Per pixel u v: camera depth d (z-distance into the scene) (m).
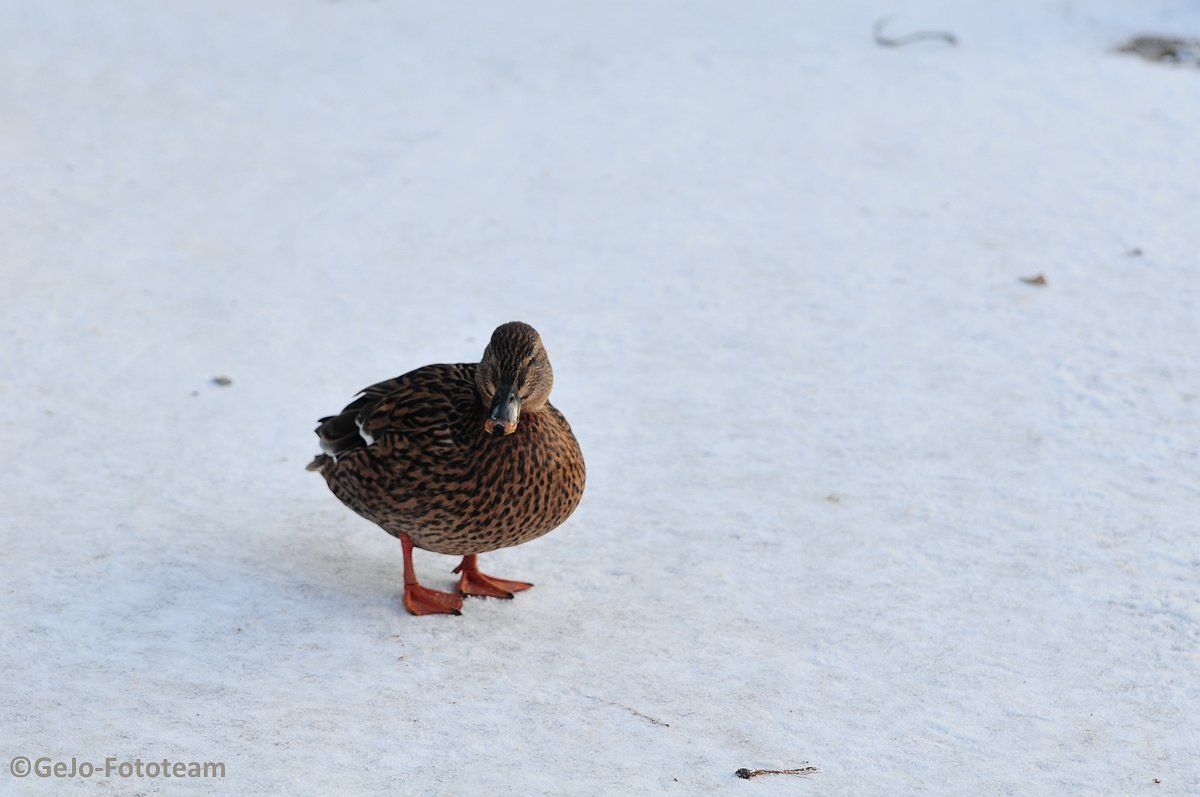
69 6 23.84
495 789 6.51
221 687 7.32
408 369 12.02
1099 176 16.94
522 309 13.44
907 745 6.96
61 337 12.46
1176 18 23.52
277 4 24.84
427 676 7.52
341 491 8.25
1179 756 6.89
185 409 11.12
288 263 14.50
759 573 8.76
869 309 13.41
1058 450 10.52
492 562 8.90
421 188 16.75
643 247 15.05
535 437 7.82
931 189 16.64
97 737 6.82
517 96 20.22
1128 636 8.02
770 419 11.13
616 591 8.56
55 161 17.30
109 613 8.04
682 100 20.03
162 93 20.08
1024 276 14.12
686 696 7.38
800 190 16.70
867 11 24.44
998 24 23.52
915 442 10.70
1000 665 7.72
